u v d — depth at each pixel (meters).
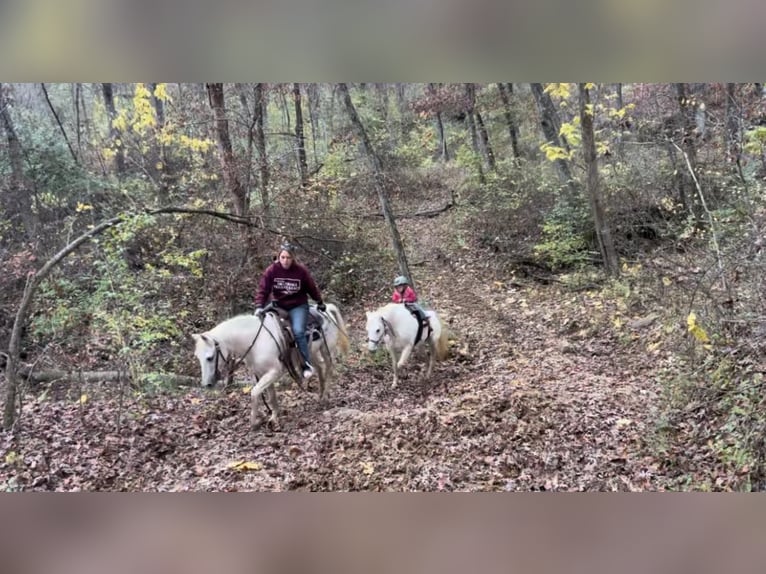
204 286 11.08
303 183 13.89
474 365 9.81
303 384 9.18
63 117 16.56
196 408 7.82
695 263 8.50
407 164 22.55
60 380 8.43
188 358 9.77
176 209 8.68
